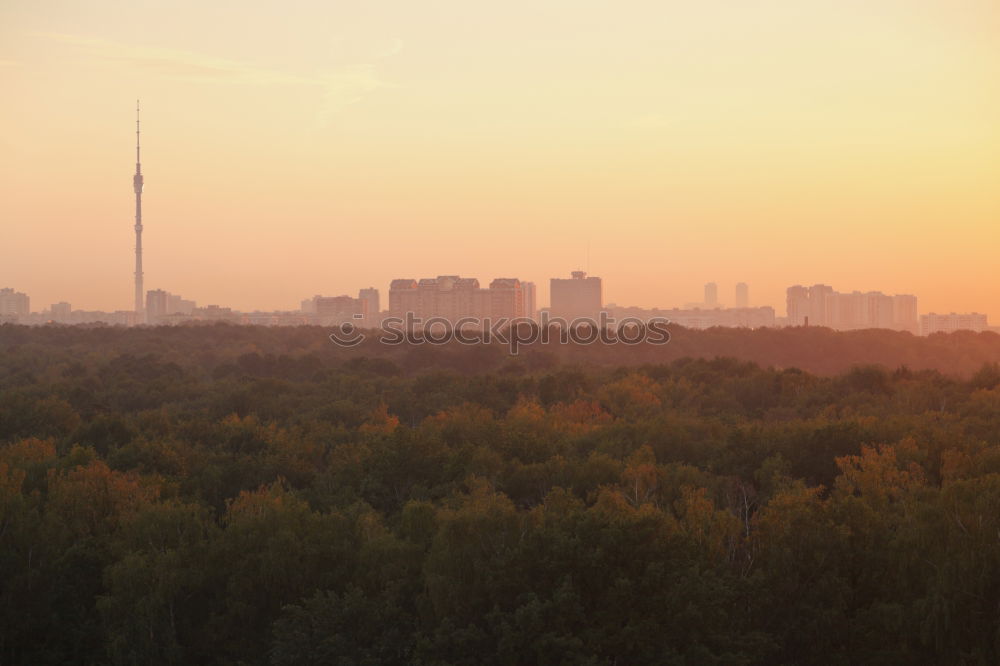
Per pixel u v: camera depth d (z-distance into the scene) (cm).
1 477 5153
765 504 5331
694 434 7419
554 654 3428
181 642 4328
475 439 7100
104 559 4622
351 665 3675
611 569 3688
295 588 4319
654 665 3409
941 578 3722
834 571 3875
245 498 5200
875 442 6259
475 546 4044
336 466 6359
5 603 4325
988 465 5366
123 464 6259
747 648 3553
